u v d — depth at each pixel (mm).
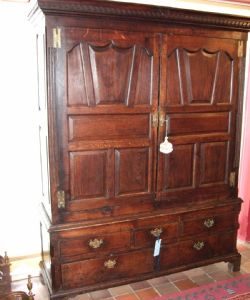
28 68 2219
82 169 1922
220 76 2178
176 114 2096
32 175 2365
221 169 2334
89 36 1783
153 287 2309
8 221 2367
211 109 2193
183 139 2146
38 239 2469
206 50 2094
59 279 1962
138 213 2109
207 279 2414
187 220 2252
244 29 2154
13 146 2283
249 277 2441
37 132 2301
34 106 2277
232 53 2180
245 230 2965
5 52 2154
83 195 1955
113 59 1866
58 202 1898
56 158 1844
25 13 2143
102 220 2000
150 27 1907
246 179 2908
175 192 2201
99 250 2021
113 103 1921
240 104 2293
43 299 2119
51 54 1719
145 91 1982
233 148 2338
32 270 2400
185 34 2008
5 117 2229
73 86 1807
